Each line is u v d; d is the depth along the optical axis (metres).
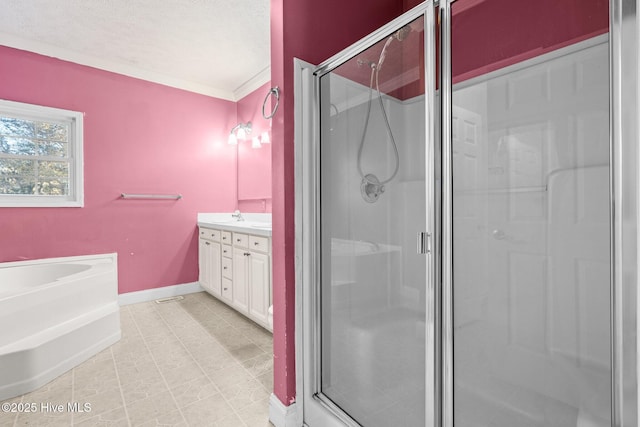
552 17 0.99
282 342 1.44
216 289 3.22
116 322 2.35
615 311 0.74
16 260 2.69
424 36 1.07
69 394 1.69
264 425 1.46
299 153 1.47
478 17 1.04
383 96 1.22
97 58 3.05
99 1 2.24
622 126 0.72
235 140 3.76
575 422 1.00
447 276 1.04
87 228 3.01
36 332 1.88
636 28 0.70
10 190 2.75
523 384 1.07
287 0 1.45
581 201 0.95
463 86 1.04
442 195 1.04
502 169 1.07
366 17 1.76
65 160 2.94
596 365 0.96
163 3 2.27
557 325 1.02
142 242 3.32
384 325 1.25
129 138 3.23
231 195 3.90
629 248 0.71
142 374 1.89
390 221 1.22
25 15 2.38
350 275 1.37
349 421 1.31
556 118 0.99
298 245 1.46
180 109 3.54
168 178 3.46
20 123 2.78
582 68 0.92
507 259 1.07
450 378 1.04
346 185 1.38
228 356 2.12
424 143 1.10
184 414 1.53
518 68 1.04
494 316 1.07
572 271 0.99
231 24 2.53
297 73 1.47
